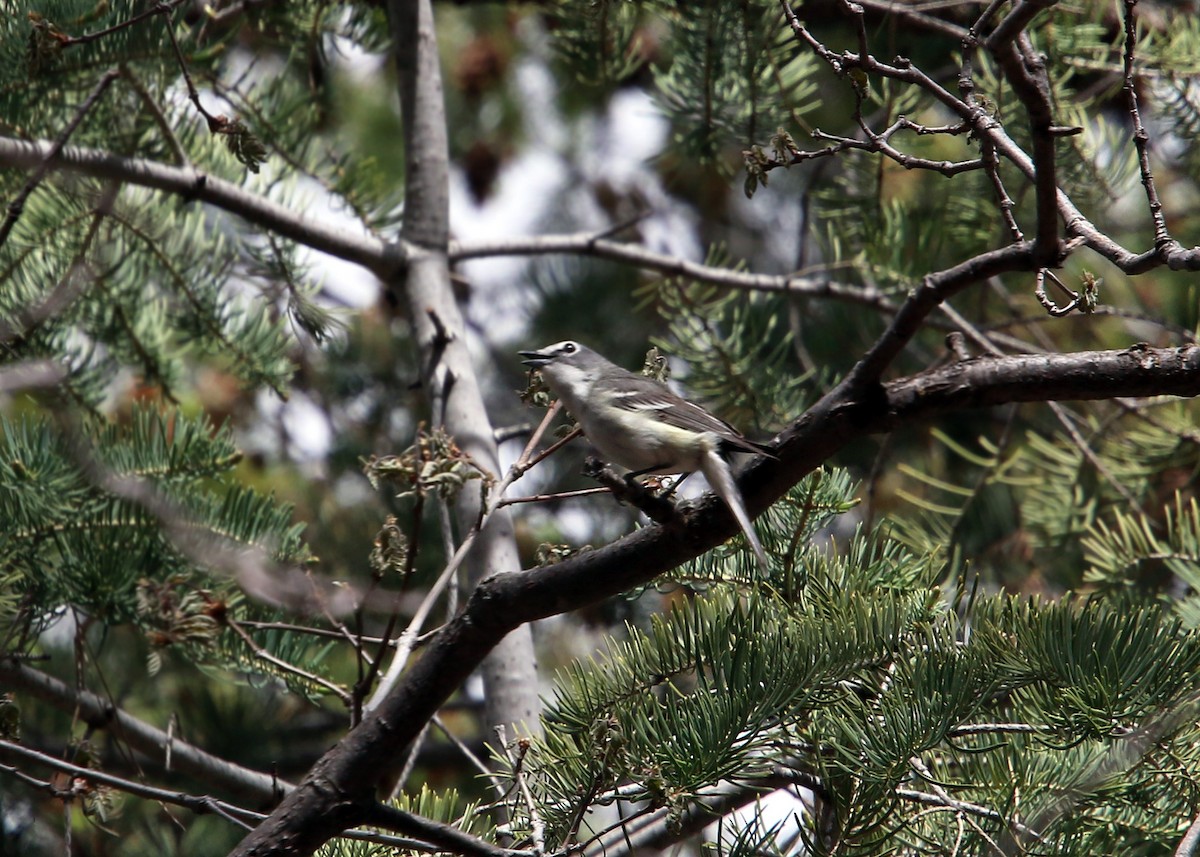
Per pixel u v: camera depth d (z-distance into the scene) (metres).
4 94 9.47
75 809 10.73
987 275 5.52
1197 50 10.51
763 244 17.17
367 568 12.62
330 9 11.41
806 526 7.49
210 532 8.77
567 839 5.73
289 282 11.19
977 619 6.25
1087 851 5.70
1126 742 5.61
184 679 12.84
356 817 6.08
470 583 9.22
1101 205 10.91
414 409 14.59
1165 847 5.90
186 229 11.31
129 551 8.98
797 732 6.02
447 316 10.49
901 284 11.62
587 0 10.59
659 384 8.53
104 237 10.89
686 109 11.08
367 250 10.71
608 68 11.32
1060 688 5.57
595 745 5.78
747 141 11.13
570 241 11.60
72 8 9.05
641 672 6.27
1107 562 9.14
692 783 5.56
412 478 6.14
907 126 5.66
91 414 10.44
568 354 8.93
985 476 10.91
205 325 11.40
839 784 5.70
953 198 11.64
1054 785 5.88
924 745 5.53
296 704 13.45
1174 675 5.34
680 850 7.38
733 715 5.63
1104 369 5.62
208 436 9.47
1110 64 10.74
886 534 7.93
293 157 11.24
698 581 7.47
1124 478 10.91
